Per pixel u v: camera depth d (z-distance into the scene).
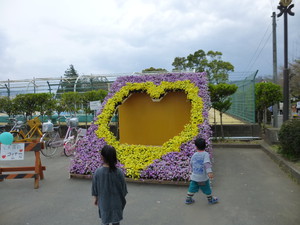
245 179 6.20
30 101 13.05
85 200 5.22
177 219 4.25
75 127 10.54
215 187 5.70
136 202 5.02
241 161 7.98
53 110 13.96
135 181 6.18
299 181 5.65
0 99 13.60
